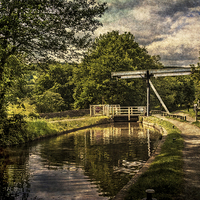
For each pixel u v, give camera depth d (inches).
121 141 707.4
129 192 243.9
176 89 2188.7
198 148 456.1
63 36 559.5
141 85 1977.1
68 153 538.6
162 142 557.3
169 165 327.6
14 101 733.9
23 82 691.4
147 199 202.1
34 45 542.9
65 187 314.2
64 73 2551.7
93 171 390.0
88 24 558.9
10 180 345.4
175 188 239.8
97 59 1913.1
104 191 298.0
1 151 560.4
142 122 1379.2
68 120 1217.4
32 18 454.0
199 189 238.1
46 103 1611.7
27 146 629.0
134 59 2159.2
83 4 542.6
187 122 975.6
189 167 319.6
